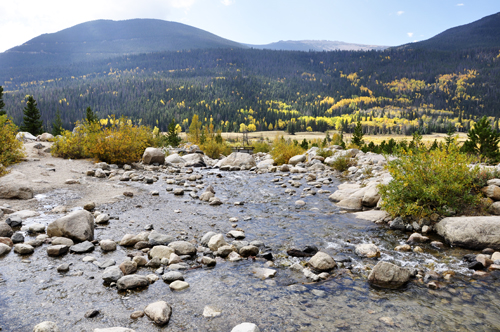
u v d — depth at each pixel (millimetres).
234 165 22281
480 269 5438
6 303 4004
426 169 8531
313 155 24938
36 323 3578
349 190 11398
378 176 14344
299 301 4273
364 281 4961
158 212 9273
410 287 4758
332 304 4203
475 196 7922
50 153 18828
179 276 4914
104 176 14750
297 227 8039
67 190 11422
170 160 22344
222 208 10055
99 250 6121
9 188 9594
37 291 4359
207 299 4289
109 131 18781
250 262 5715
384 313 3980
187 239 6934
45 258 5586
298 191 13086
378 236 7371
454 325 3711
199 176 16438
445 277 5090
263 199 11531
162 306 3857
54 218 8102
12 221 7328
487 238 6383
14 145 14672
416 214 8055
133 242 6508
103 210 9211
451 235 6801
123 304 4090
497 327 3670
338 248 6516
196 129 56562
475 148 27531
